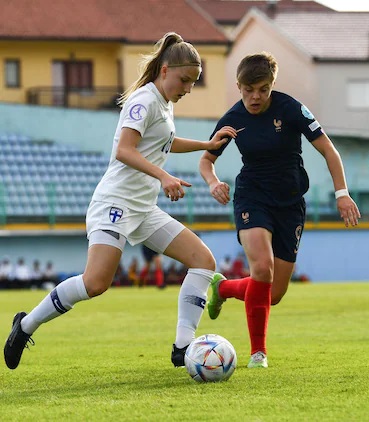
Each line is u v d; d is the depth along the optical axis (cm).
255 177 928
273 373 863
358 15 6016
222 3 7762
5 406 725
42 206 4438
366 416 639
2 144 4669
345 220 898
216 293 1048
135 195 860
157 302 2380
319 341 1223
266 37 5984
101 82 5431
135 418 648
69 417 661
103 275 848
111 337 1383
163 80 862
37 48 5341
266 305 920
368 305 2058
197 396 732
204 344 817
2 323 1720
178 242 895
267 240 917
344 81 5662
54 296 859
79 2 5525
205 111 5591
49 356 1112
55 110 4756
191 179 4772
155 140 868
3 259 4038
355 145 5269
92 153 4797
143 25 5491
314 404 688
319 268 4462
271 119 917
